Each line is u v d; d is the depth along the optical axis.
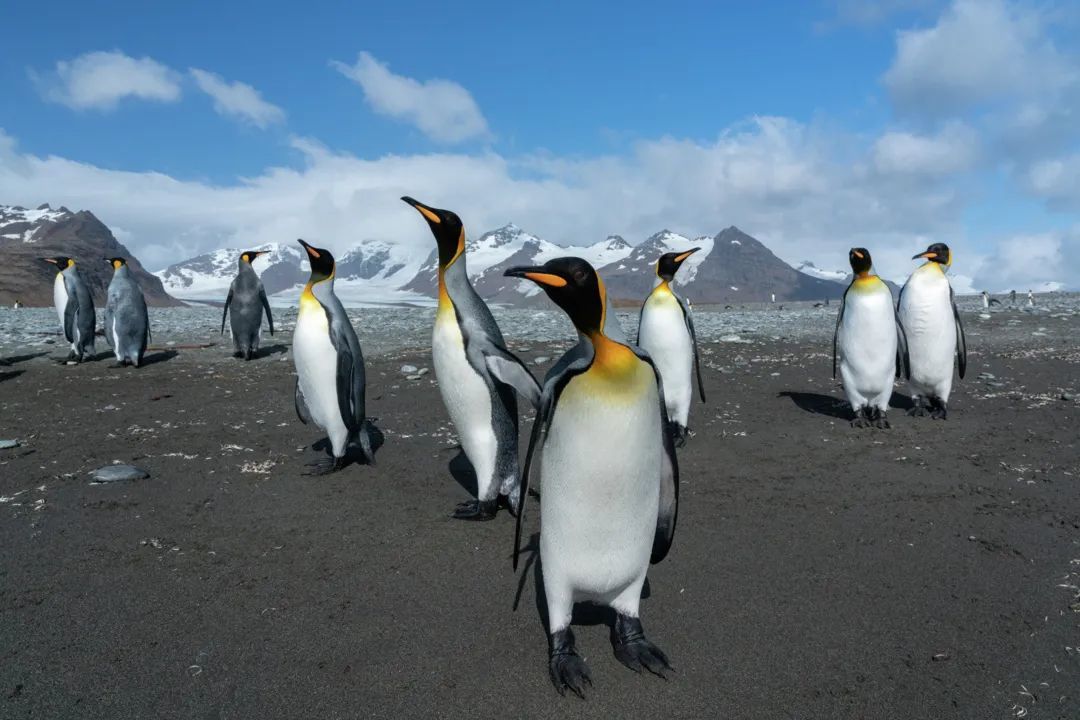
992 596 3.70
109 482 5.46
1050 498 5.11
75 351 11.59
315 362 5.57
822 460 6.18
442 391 4.77
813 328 18.08
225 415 7.92
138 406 8.37
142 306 11.21
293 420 7.70
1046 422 7.41
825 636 3.34
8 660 3.09
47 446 6.54
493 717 2.79
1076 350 13.09
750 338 15.44
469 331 4.58
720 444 6.77
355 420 5.77
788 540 4.44
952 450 6.42
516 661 3.16
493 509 4.84
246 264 11.95
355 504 5.12
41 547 4.27
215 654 3.17
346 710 2.81
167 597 3.68
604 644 3.31
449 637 3.35
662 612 3.57
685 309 6.88
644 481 2.92
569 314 2.82
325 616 3.52
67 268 12.06
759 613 3.55
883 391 7.28
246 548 4.33
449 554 4.28
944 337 7.51
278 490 5.41
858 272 7.25
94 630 3.34
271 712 2.79
